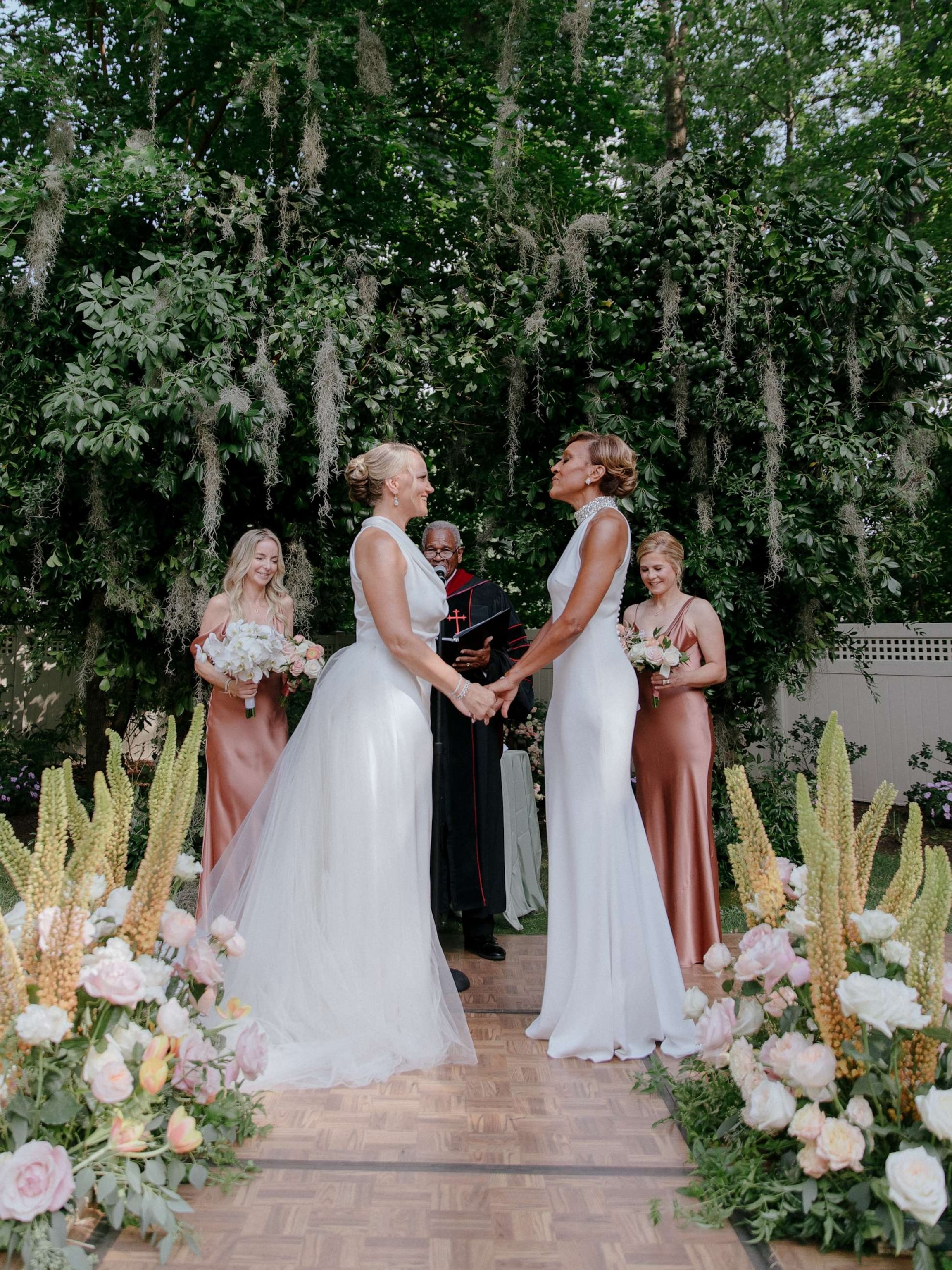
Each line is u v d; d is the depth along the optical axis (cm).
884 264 455
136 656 552
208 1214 173
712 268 454
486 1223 171
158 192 460
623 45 697
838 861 175
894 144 916
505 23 592
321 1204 177
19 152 556
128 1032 177
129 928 190
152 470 480
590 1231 169
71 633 573
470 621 362
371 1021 244
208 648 338
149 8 513
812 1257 162
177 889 219
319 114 545
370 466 275
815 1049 169
